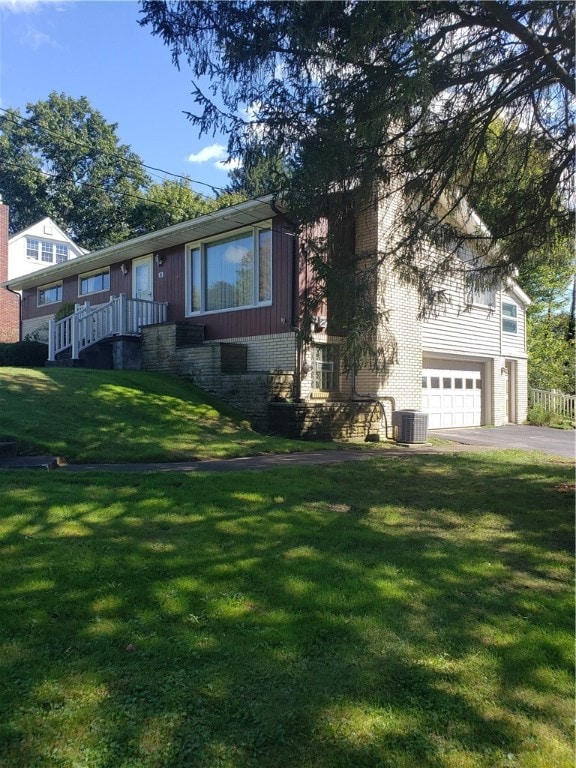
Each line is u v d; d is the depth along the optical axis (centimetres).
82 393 1062
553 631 329
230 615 332
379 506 599
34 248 3272
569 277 2219
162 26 610
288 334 1267
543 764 221
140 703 248
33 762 211
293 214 744
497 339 1867
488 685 273
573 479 771
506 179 791
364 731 235
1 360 1691
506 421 1939
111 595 352
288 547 452
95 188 4325
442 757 222
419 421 1270
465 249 813
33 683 260
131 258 1772
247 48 604
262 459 865
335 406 1200
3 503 521
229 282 1441
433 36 602
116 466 762
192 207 3262
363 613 342
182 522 504
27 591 353
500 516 580
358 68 621
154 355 1449
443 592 380
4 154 4241
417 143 728
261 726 236
